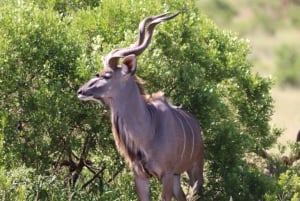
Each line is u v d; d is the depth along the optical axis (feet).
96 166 91.97
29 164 85.46
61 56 86.07
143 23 82.17
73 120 86.94
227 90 98.02
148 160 82.69
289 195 89.10
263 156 101.04
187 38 92.27
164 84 89.97
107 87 79.66
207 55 93.20
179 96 90.89
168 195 83.71
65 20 89.76
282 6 411.13
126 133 81.51
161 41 90.58
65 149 88.28
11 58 84.23
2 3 90.89
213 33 97.76
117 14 91.30
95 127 87.61
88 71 84.33
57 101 84.58
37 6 93.04
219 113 92.38
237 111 98.37
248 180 91.15
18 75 84.99
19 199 77.46
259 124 98.53
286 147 104.32
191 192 86.94
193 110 91.45
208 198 92.27
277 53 293.43
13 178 80.89
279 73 256.11
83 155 90.33
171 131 83.20
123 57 80.02
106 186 90.17
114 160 89.81
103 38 88.17
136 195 89.15
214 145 92.79
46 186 82.58
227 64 95.96
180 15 91.56
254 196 90.58
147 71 86.63
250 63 100.99
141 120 81.51
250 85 98.02
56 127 85.05
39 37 85.56
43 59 86.28
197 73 90.63
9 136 84.33
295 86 255.70
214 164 93.76
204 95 90.79
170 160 83.35
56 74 86.89
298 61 272.72
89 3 97.86
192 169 88.43
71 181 89.76
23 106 85.46
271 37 363.15
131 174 90.17
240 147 92.63
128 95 80.74
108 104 80.74
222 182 91.97
